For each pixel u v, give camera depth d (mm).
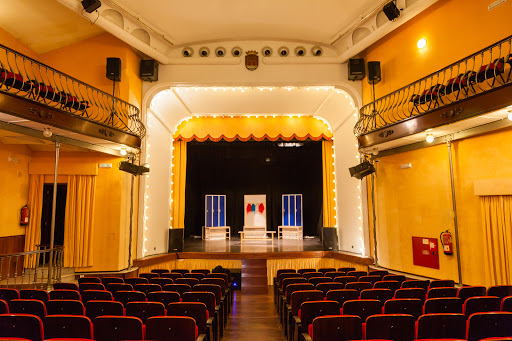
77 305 4055
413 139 7898
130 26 9242
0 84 6062
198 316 4168
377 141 8234
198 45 10539
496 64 5910
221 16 9344
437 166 7801
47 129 6551
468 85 6434
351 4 8820
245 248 12125
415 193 8359
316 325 3277
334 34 10016
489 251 6496
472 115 5938
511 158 6305
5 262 8031
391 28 8477
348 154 11391
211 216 16156
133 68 9680
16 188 8438
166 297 4773
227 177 17391
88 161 9062
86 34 9180
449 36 7535
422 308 4023
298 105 12078
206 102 11758
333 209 13078
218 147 16828
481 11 6859
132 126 9336
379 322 3289
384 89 9352
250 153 16859
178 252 11148
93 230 8852
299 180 17312
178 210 12719
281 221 17219
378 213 9555
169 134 12375
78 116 7023
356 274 7289
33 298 4730
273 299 8531
